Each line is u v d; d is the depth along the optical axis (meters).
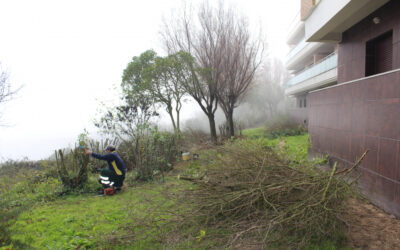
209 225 3.45
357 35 7.28
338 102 5.72
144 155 7.41
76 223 3.96
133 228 3.44
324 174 3.48
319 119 7.04
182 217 3.44
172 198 3.91
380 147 3.99
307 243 2.90
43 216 4.30
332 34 8.19
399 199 3.50
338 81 8.52
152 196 4.96
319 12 7.46
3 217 4.12
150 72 12.63
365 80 4.49
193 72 12.82
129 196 5.32
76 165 6.17
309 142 7.92
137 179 6.77
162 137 7.77
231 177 3.89
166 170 7.50
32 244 3.27
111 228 3.67
